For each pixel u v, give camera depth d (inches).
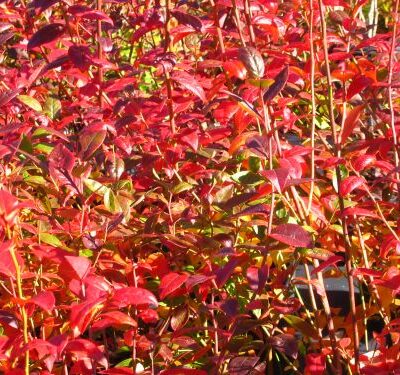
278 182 84.2
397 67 113.7
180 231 103.0
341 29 144.4
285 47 119.3
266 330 101.0
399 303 105.8
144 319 91.9
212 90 111.7
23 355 80.7
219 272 87.4
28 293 94.7
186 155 119.3
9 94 106.0
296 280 95.3
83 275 75.9
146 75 195.0
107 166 114.8
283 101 104.2
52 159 95.6
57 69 140.5
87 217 97.3
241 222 108.0
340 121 135.0
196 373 84.8
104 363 80.4
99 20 132.1
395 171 87.3
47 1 115.7
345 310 121.2
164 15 119.0
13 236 77.0
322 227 104.9
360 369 87.6
